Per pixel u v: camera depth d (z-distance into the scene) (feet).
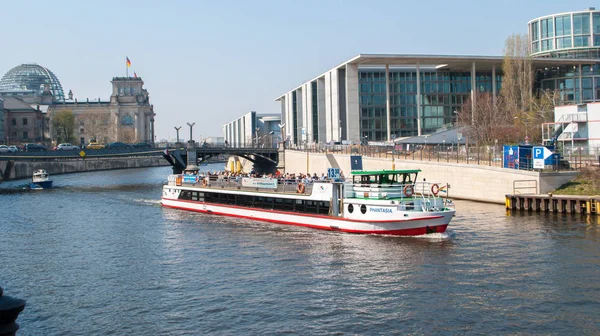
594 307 85.25
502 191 201.98
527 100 338.95
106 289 99.81
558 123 250.98
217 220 177.06
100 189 302.66
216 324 81.56
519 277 101.09
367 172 145.79
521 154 203.00
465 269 107.24
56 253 129.90
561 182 192.54
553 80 398.42
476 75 419.33
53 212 202.28
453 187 224.74
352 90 385.50
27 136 639.76
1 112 599.98
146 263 118.42
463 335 76.13
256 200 178.81
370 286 98.22
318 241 136.46
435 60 370.53
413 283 99.35
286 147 414.00
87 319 84.89
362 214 144.77
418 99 377.91
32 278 107.96
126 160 516.32
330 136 424.46
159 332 79.15
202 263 117.19
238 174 212.23
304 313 85.40
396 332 77.61
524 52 359.87
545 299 89.25
